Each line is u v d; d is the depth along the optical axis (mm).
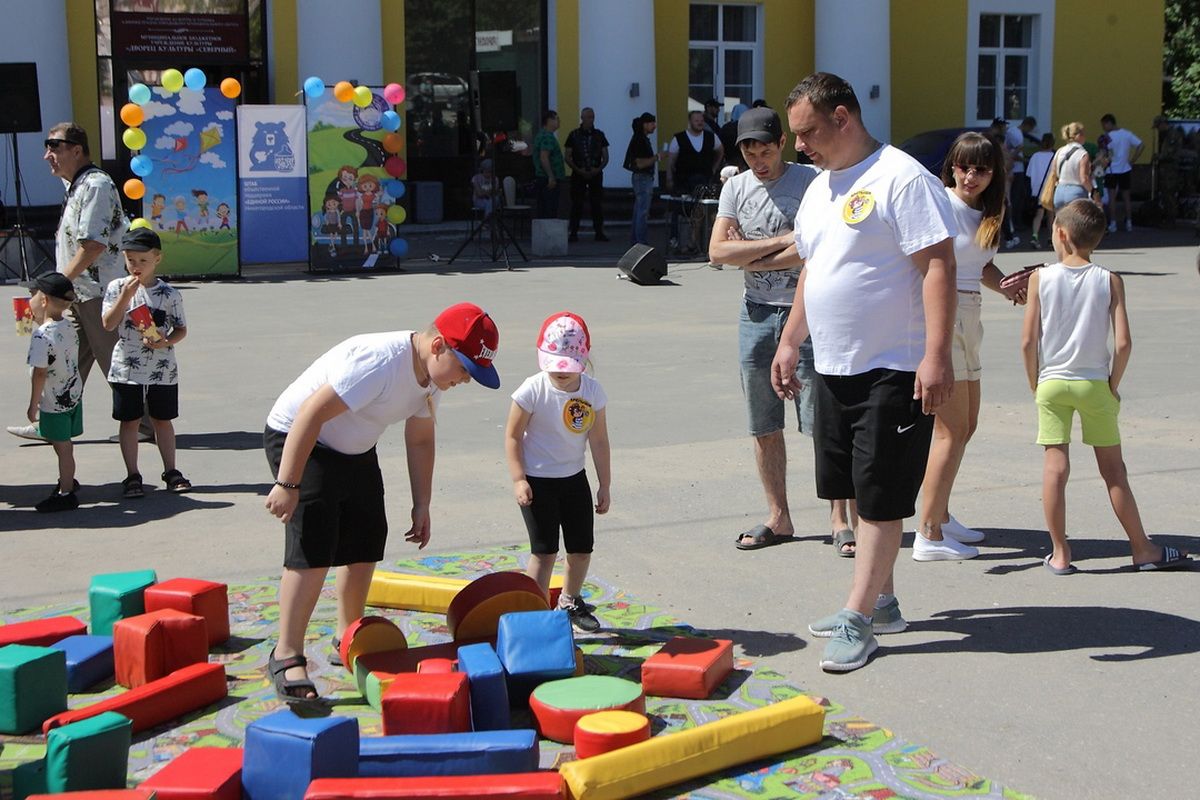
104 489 7180
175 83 15953
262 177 17016
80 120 20078
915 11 26547
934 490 5785
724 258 5809
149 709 4125
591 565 5789
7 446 8211
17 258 17234
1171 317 13250
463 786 3330
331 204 17141
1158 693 4363
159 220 16312
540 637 4281
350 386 4219
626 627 5035
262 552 6035
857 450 4648
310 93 16906
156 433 7141
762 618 5129
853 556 5863
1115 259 19156
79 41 19922
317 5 20938
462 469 7488
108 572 5754
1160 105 28766
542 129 22266
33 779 3557
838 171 4668
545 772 3564
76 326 7738
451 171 24109
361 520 4527
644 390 9742
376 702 4250
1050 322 5559
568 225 21828
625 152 23812
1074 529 6266
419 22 23422
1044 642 4836
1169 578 5543
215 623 4832
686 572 5691
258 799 3480
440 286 15969
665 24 24891
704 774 3748
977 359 5766
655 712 4242
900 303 4547
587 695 4059
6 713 4031
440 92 23797
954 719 4172
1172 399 9266
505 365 10625
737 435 8320
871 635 4703
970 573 5676
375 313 13617
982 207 5590
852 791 3672
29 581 5633
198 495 7055
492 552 5973
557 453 4941
